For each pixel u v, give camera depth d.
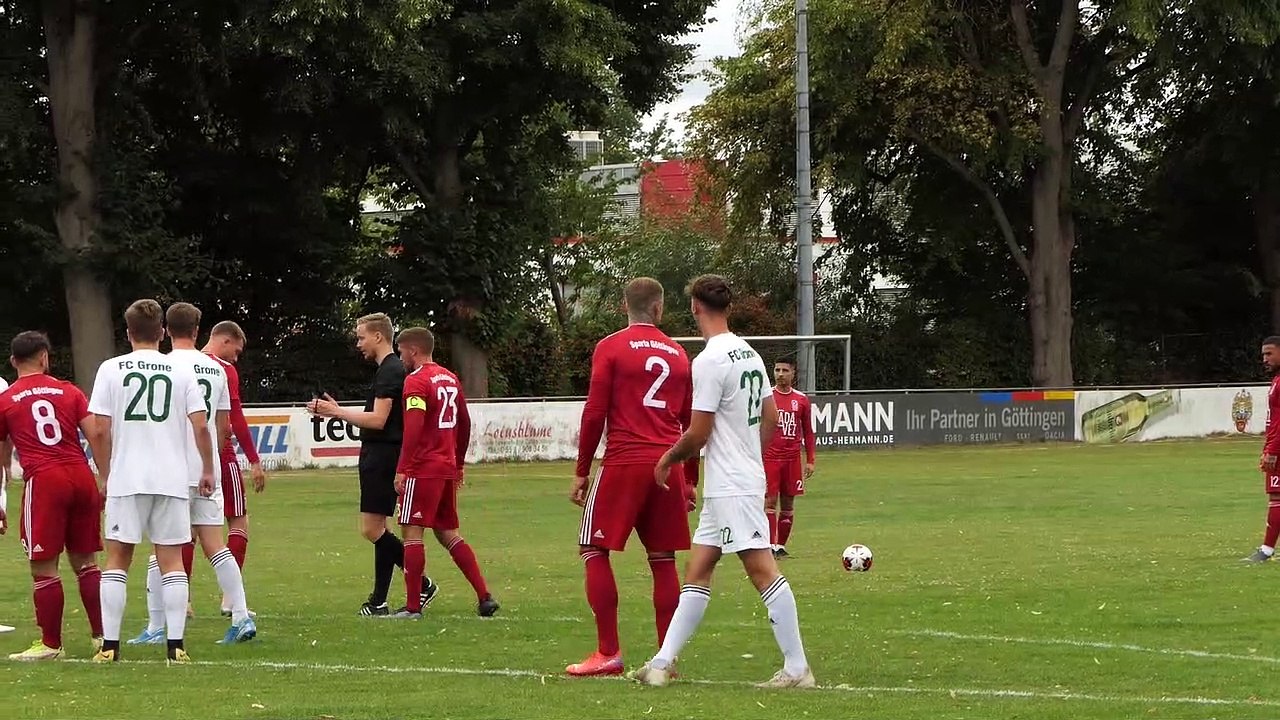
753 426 14.79
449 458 20.52
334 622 20.02
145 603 22.75
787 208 82.25
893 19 73.19
